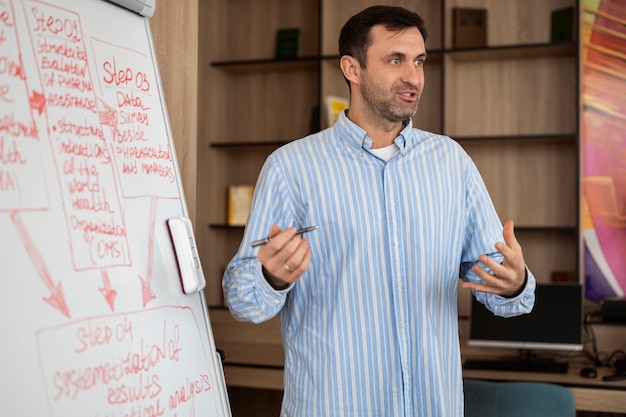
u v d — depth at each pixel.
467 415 2.59
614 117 3.86
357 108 1.96
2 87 1.25
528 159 4.09
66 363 1.26
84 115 1.43
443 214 1.91
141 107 1.63
